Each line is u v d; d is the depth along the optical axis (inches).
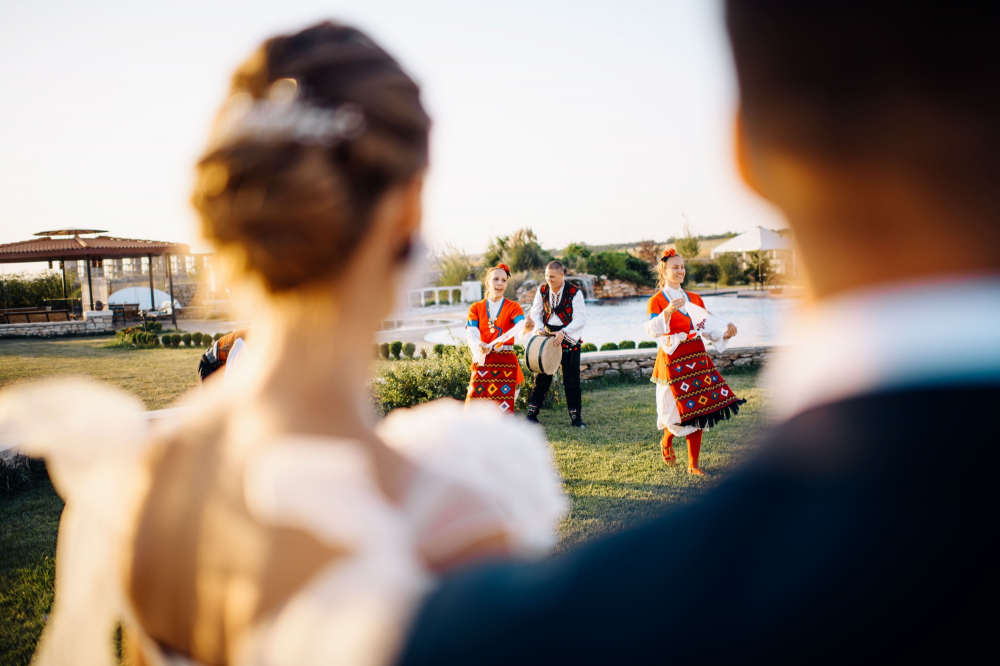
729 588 9.8
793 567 9.7
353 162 23.2
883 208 11.6
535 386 266.2
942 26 10.9
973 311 10.2
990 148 10.9
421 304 943.0
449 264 1083.3
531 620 10.6
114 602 29.8
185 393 352.5
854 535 9.5
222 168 23.2
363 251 24.1
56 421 30.2
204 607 23.5
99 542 29.7
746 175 13.3
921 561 9.0
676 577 10.2
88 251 901.2
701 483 187.6
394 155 23.6
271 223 22.6
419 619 12.2
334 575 18.6
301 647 17.4
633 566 10.7
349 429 24.1
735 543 10.3
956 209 11.2
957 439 9.2
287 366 24.3
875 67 11.3
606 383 354.3
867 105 11.4
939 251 11.3
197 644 23.8
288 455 20.0
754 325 524.7
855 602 9.2
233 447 24.1
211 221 23.7
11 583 132.7
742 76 12.9
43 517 169.5
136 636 26.9
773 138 12.4
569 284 259.9
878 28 11.2
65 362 494.3
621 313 802.8
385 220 24.3
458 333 583.8
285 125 22.8
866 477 9.7
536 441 29.6
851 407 10.2
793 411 11.4
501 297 229.3
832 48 11.5
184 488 25.0
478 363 229.1
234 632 22.4
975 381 9.3
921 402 9.6
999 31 10.7
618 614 10.2
